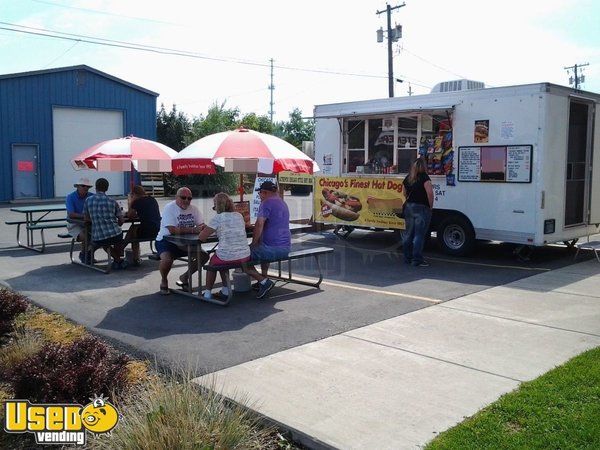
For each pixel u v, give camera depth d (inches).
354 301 284.4
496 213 385.4
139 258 388.2
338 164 487.8
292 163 301.1
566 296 290.7
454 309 267.6
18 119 951.0
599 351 203.2
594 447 137.3
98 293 305.3
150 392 152.4
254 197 470.6
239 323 248.1
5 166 944.9
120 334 233.9
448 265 380.8
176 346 218.2
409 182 378.3
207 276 283.4
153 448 129.3
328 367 194.7
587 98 395.5
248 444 140.7
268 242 296.4
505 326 239.8
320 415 158.6
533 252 428.8
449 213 415.5
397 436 146.7
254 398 169.2
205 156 296.5
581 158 411.5
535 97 361.7
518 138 370.3
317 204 498.6
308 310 268.5
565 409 157.6
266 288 292.2
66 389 158.4
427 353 207.5
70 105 1003.3
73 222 387.2
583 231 410.0
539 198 364.5
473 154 392.8
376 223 454.9
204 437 135.3
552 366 193.3
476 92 388.8
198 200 975.0
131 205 376.8
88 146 1034.7
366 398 169.5
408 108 422.3
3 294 235.3
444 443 140.5
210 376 186.5
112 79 1048.8
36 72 959.0
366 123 467.5
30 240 496.7
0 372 194.9
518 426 149.5
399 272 358.0
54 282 332.5
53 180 996.6
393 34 1326.3
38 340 219.0
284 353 208.8
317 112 496.1
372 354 207.0
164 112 1243.8
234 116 1485.0
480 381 181.3
